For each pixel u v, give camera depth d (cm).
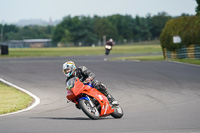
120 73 8419
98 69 9506
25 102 4778
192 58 11781
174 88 5897
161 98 4884
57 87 6325
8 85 6656
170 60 12244
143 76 7738
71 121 3222
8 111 4088
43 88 6225
